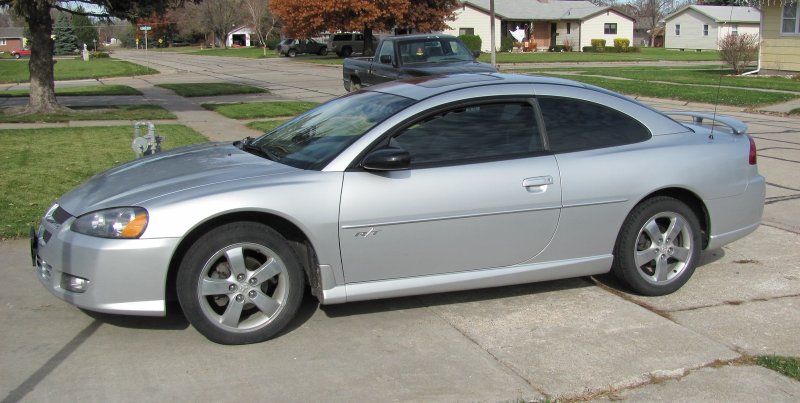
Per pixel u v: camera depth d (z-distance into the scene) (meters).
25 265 5.64
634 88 21.06
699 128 5.39
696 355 4.14
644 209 4.92
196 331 4.43
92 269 3.99
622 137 4.97
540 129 4.77
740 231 5.35
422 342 4.30
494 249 4.62
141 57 64.12
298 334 4.41
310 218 4.20
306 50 55.16
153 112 16.56
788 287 5.27
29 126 13.88
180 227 3.99
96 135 12.44
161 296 4.05
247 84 26.94
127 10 15.84
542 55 50.34
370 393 3.68
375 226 4.32
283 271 4.27
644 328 4.52
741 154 5.25
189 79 31.11
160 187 4.25
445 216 4.44
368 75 16.52
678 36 63.25
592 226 4.81
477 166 4.52
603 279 5.46
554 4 64.44
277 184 4.20
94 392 3.66
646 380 3.84
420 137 4.52
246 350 4.18
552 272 4.81
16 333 4.37
